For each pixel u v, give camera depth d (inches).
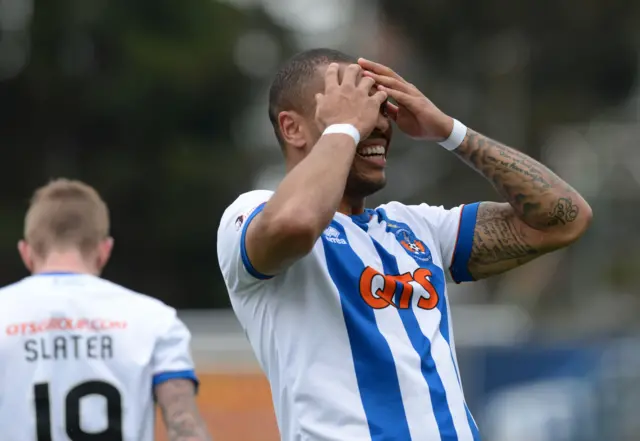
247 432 953.5
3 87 4537.4
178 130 4660.4
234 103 4795.8
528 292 3302.2
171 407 518.6
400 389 439.5
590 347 1129.4
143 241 4478.3
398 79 488.7
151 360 527.8
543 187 498.6
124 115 4517.7
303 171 427.5
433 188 4249.5
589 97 4490.7
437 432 437.4
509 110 4392.2
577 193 505.0
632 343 1135.0
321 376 439.2
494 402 1119.0
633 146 4234.7
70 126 4566.9
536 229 503.8
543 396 1118.4
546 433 1112.2
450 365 457.7
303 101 475.2
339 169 430.6
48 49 4495.6
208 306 4507.9
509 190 501.4
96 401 520.4
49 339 526.0
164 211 4463.6
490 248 510.9
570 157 4284.0
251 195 462.0
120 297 540.4
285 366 447.5
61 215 561.6
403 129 506.0
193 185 4466.0
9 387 520.7
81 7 4414.4
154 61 4463.6
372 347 442.6
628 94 4517.7
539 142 4456.2
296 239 415.8
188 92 4544.8
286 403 448.1
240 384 960.9
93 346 526.3
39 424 517.3
